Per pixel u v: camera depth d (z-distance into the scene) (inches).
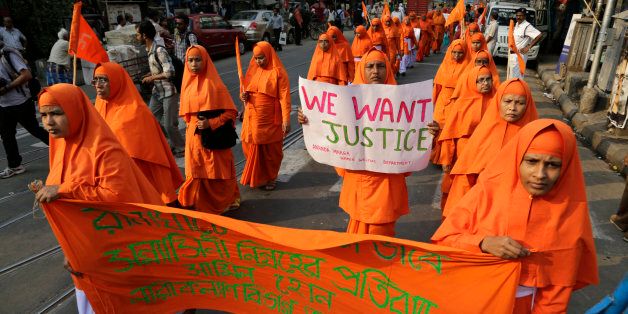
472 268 82.8
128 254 105.1
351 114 119.4
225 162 182.7
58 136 95.6
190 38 335.0
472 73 169.3
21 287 146.8
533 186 74.8
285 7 1049.5
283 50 779.4
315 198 213.2
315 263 96.6
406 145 118.9
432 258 85.7
